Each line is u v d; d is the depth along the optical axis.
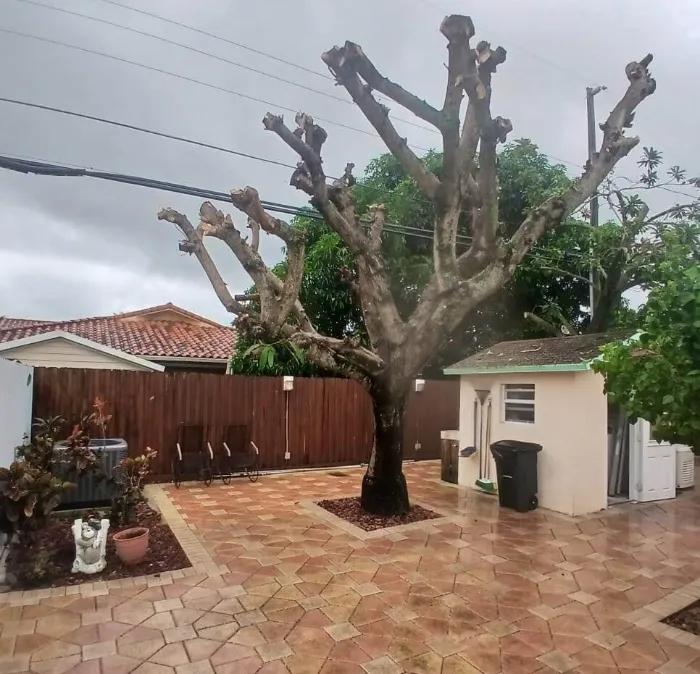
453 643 3.68
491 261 6.41
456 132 5.64
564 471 7.43
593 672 3.35
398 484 7.02
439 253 6.32
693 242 9.74
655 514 7.43
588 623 4.03
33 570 4.55
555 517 7.18
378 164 14.60
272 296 6.33
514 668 3.38
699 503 8.16
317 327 14.03
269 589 4.54
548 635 3.83
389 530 6.34
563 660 3.49
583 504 7.39
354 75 5.45
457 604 4.32
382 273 6.84
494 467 8.62
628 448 8.46
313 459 11.02
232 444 9.82
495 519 7.02
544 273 13.77
